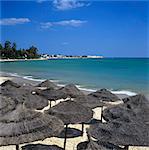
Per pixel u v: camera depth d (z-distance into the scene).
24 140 7.32
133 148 11.55
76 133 12.95
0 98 9.88
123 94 25.47
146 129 7.86
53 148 10.33
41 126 7.82
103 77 41.94
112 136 7.66
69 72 52.44
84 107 10.85
